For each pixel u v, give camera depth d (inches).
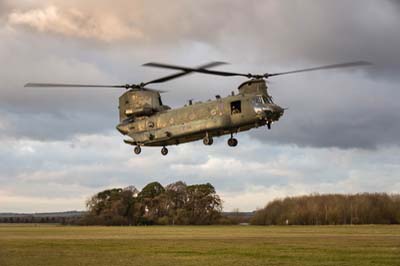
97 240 2992.1
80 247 2396.7
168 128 2202.3
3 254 2050.9
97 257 1915.6
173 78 2106.3
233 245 2453.2
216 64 1824.6
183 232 4288.9
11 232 4520.2
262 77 2094.0
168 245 2493.8
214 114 2123.5
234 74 2032.5
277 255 1914.4
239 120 2089.1
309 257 1825.8
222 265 1633.9
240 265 1627.7
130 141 2305.6
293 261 1710.1
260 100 2080.5
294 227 5620.1
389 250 2082.9
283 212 7244.1
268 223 7258.9
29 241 2918.3
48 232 4471.0
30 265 1691.7
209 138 2162.9
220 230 4798.2
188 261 1753.2
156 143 2257.6
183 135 2176.4
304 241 2716.5
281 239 2935.5
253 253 2003.0
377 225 6156.5
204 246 2395.4
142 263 1713.8
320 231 4205.2
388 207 6815.9
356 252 1998.0
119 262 1749.5
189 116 2172.7
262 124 2112.5
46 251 2187.5
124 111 2305.6
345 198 7066.9
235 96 2117.4
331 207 6948.8
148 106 2250.2
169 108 2285.9
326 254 1925.4
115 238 3230.8
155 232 4303.6
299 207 7150.6
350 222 6781.5
